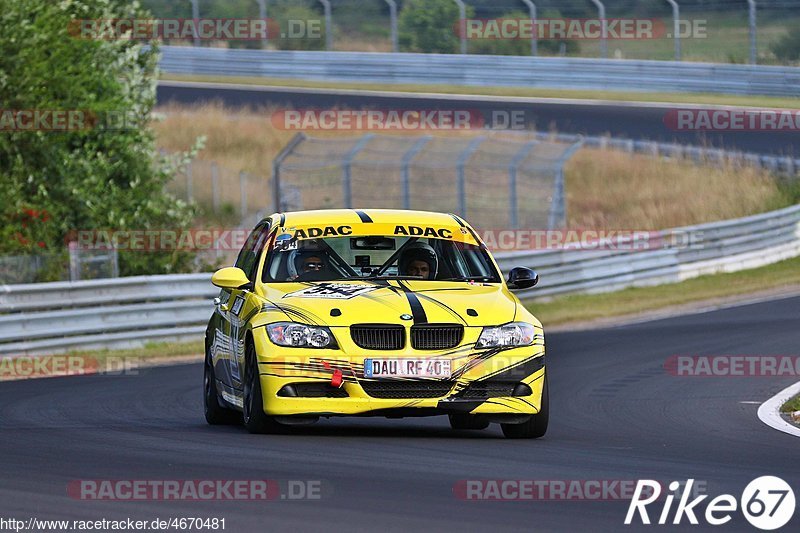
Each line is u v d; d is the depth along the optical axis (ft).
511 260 229.25
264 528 57.72
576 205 334.24
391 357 87.45
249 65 449.89
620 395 127.75
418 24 449.89
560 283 239.71
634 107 400.26
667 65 404.98
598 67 413.18
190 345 184.96
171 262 224.94
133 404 120.57
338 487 68.13
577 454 83.71
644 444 91.09
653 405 119.75
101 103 220.84
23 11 213.25
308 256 98.84
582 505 64.08
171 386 137.08
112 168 224.12
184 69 457.68
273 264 98.94
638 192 339.57
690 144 367.45
